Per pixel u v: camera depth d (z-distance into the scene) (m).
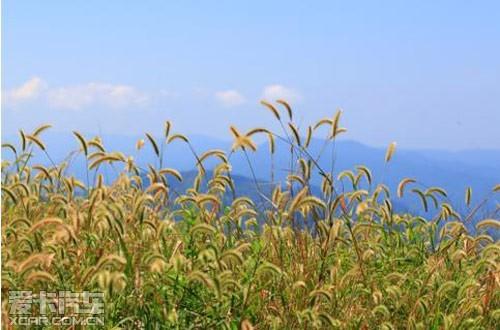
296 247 3.68
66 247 3.30
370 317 3.40
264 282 3.47
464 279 3.70
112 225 3.19
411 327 3.35
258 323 3.28
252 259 3.52
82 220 3.23
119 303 3.17
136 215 3.38
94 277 2.96
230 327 3.16
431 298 3.55
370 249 3.76
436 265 3.63
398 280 3.66
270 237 3.67
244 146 3.75
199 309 3.25
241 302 3.26
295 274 3.51
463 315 3.44
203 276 3.04
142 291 3.14
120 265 3.15
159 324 3.13
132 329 3.14
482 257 3.70
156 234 3.40
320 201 3.46
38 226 3.09
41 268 3.19
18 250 3.29
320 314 3.17
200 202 3.67
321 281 3.51
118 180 3.76
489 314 3.50
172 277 3.19
